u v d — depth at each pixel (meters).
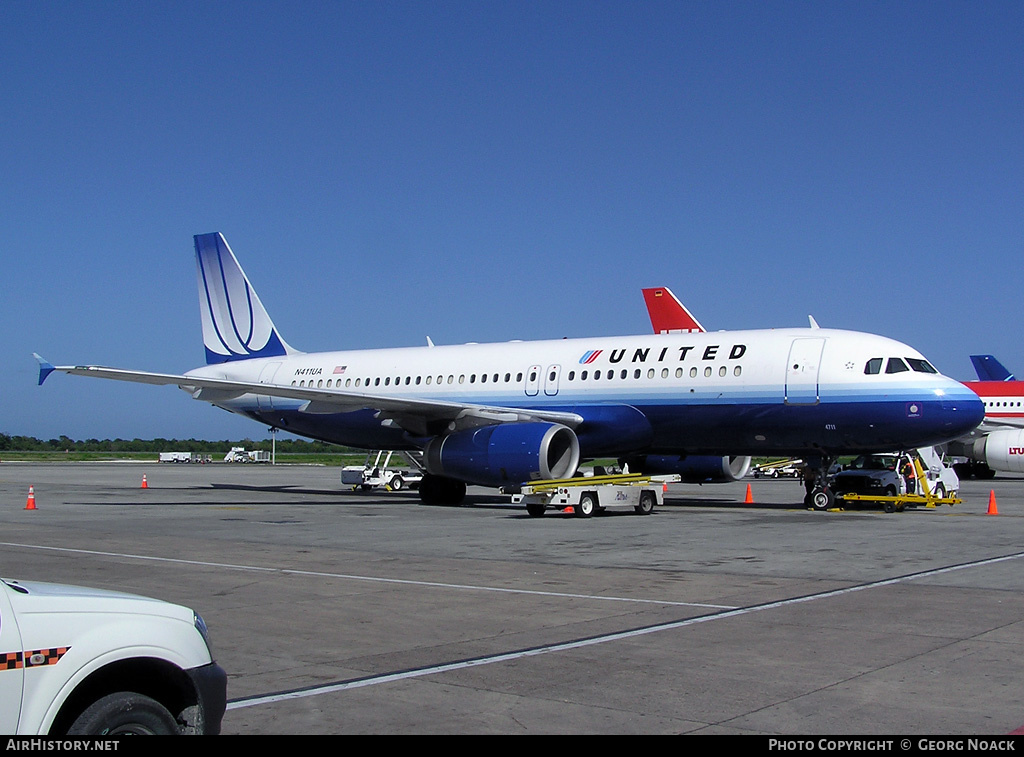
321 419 33.81
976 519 23.02
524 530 20.50
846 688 7.77
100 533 20.08
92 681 5.18
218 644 9.57
